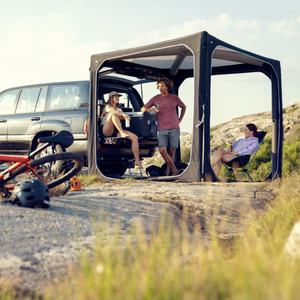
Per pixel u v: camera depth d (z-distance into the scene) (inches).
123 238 102.3
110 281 60.9
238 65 335.6
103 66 297.3
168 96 288.8
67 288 67.2
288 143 466.9
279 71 309.1
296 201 155.1
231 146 298.8
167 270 66.2
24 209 119.6
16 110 309.3
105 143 279.0
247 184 247.8
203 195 193.3
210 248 100.7
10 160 127.6
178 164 307.0
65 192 177.8
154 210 153.3
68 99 291.4
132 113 287.6
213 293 58.4
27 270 75.5
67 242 94.3
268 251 81.3
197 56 244.4
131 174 368.2
